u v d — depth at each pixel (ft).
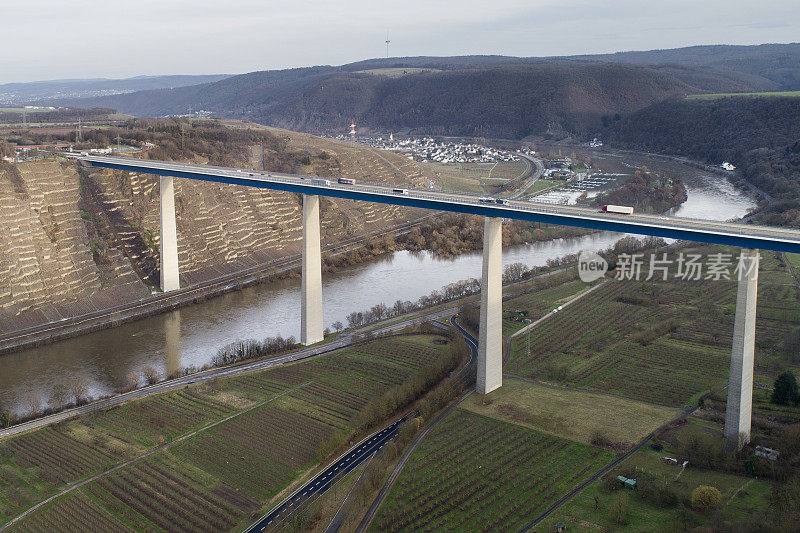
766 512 373.20
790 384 512.22
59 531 393.91
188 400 559.79
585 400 542.57
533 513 394.93
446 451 470.39
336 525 394.11
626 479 418.10
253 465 460.14
